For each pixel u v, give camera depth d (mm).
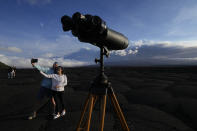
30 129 3486
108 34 1640
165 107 5586
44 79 4223
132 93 8375
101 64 1812
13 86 11062
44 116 4379
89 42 1866
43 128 3543
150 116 4492
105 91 1711
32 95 7621
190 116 4543
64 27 1780
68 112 4820
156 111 5027
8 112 4867
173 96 7492
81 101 6395
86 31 1592
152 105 5914
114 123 3842
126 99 6926
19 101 6391
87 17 1519
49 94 4324
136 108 5379
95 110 5074
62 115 4441
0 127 3592
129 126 3693
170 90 9359
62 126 3645
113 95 1823
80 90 9547
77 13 1547
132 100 6762
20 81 14969
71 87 10938
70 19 1678
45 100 5613
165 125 3795
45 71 4133
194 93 8234
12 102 6223
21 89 9516
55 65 4301
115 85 11766
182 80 16281
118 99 6820
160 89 9812
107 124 3764
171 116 4547
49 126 3654
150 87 10828
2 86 11039
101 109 1711
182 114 4770
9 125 3703
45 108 5141
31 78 18531
